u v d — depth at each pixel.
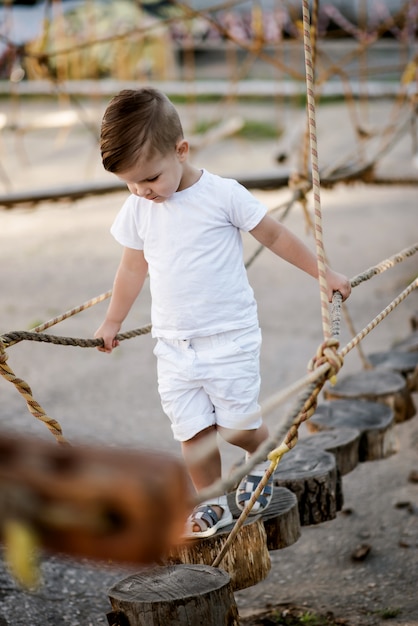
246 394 3.11
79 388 6.25
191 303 3.09
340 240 9.88
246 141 14.91
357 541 4.65
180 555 3.09
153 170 2.79
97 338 3.27
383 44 18.03
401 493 5.11
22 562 1.12
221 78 19.22
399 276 8.62
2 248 9.93
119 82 18.23
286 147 13.65
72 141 15.48
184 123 15.98
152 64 18.75
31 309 7.79
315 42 5.18
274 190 7.18
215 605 2.74
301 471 3.73
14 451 1.15
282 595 4.17
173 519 1.12
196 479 3.15
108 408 5.91
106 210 11.62
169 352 3.16
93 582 3.96
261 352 6.92
